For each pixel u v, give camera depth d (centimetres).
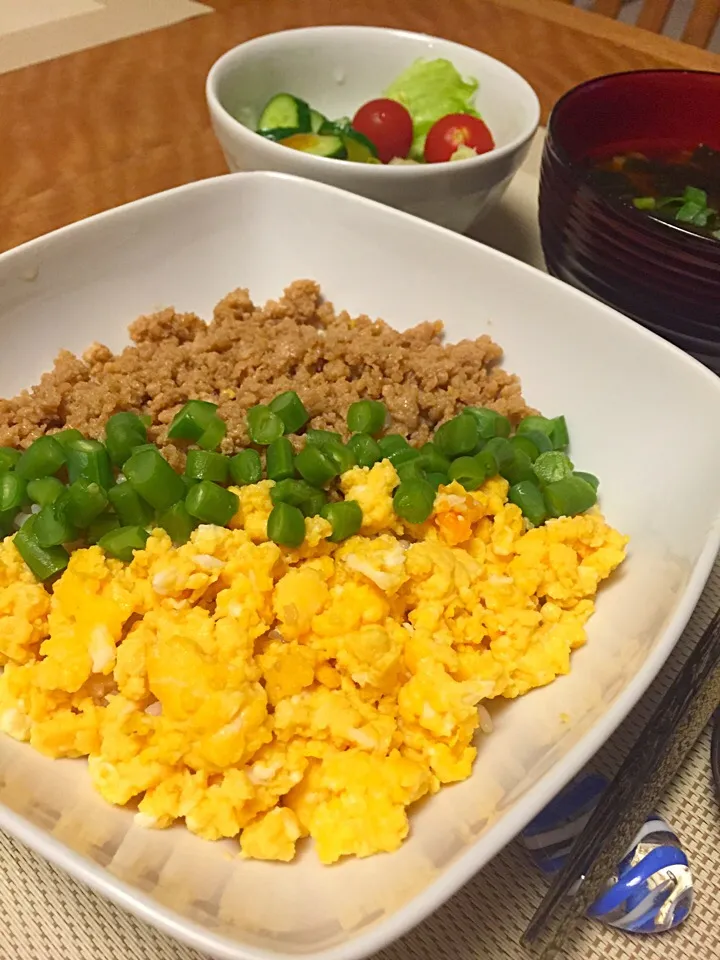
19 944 20
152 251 30
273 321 31
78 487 23
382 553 23
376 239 31
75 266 29
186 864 19
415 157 38
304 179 31
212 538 23
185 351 29
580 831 21
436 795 21
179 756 20
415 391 28
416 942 20
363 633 21
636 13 65
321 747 21
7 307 28
